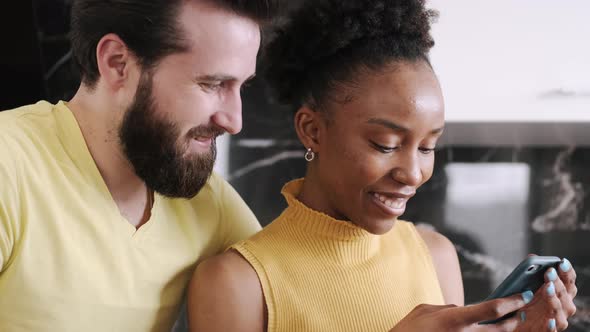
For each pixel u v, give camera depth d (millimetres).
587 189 2176
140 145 891
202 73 859
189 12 843
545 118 1805
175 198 942
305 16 906
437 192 2195
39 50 1574
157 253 957
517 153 2188
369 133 843
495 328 807
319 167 916
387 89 835
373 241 965
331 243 935
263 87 2070
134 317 935
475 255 2189
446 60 1808
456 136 2055
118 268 917
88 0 896
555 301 809
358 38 867
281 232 960
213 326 907
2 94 1614
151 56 862
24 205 864
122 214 954
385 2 868
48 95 1688
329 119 879
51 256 879
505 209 2189
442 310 807
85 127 929
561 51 1778
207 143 917
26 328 877
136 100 883
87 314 897
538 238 2188
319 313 913
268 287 915
